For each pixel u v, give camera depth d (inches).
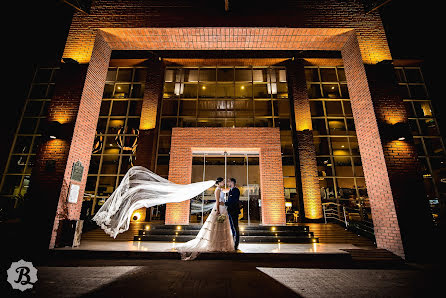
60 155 241.8
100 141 500.1
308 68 549.3
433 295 119.7
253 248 239.5
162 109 522.3
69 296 109.2
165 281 135.0
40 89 501.7
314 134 521.0
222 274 152.7
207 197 504.4
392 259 211.9
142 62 538.3
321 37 302.5
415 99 478.3
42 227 218.7
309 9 295.9
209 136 393.7
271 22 289.0
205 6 295.1
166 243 271.6
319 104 531.8
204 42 311.1
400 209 223.5
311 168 458.6
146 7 297.3
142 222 368.2
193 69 549.3
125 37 303.9
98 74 295.3
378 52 284.0
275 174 375.2
